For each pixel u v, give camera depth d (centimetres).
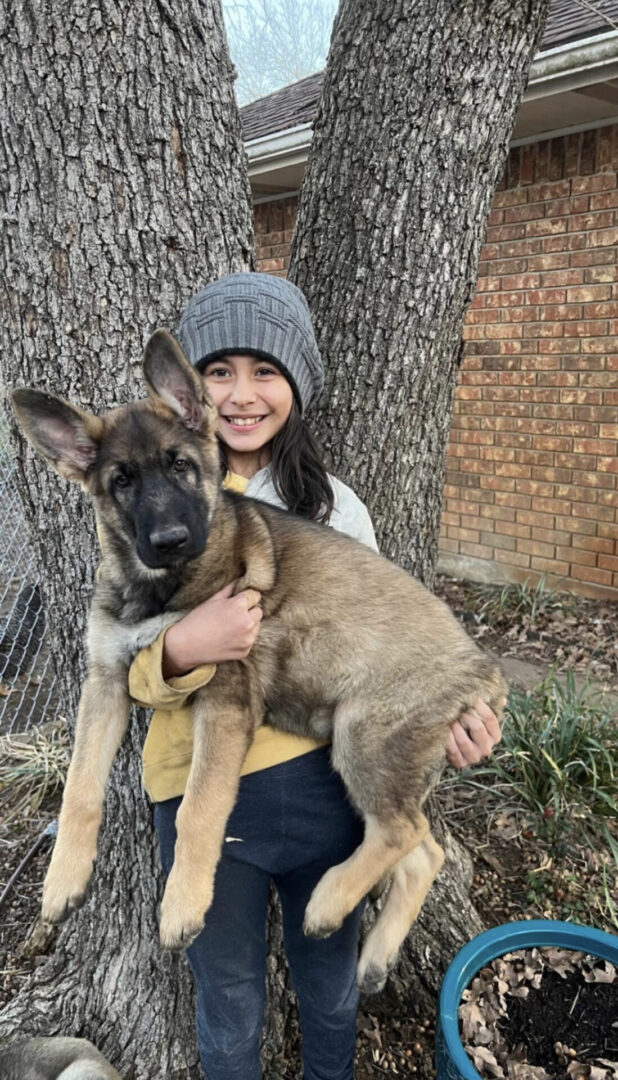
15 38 219
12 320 240
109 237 233
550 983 296
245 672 218
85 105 223
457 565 830
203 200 243
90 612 232
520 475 761
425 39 262
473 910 339
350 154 279
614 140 634
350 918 226
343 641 230
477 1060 264
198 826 199
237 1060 216
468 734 232
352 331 283
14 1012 292
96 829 212
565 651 637
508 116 277
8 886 378
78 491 254
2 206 231
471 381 783
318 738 232
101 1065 259
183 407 230
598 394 687
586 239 669
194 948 214
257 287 236
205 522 223
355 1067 293
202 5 236
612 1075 258
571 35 557
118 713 226
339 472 289
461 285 288
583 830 392
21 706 570
